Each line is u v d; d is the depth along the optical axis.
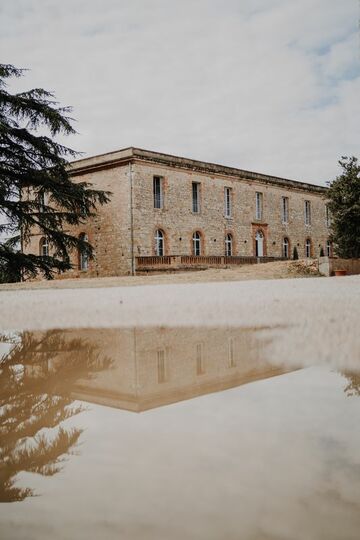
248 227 48.19
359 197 37.47
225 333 5.98
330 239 39.78
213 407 2.74
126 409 2.79
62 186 32.50
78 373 3.96
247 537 1.39
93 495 1.67
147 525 1.46
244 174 47.75
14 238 32.97
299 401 2.77
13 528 1.47
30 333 6.52
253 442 2.11
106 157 39.91
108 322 7.55
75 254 42.09
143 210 39.12
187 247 42.44
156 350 4.98
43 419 2.62
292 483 1.69
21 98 30.45
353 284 18.06
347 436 2.14
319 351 4.44
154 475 1.81
